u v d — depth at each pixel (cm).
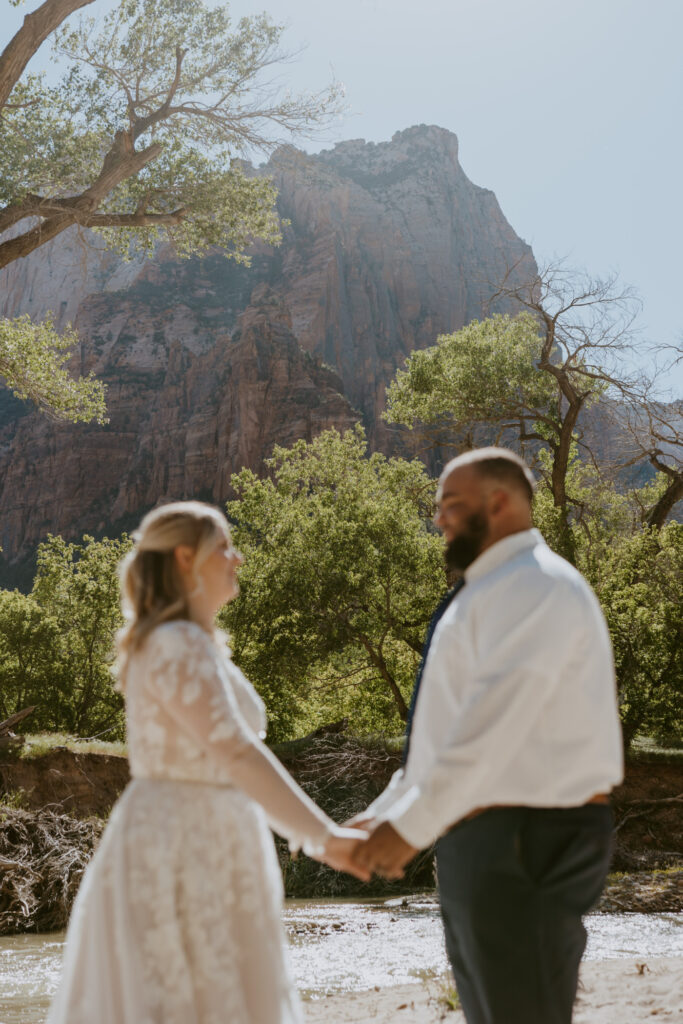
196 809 224
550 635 215
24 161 1950
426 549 2620
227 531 259
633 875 1340
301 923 1148
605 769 220
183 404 13650
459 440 3394
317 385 12594
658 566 2406
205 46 2014
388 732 2884
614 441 3092
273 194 2186
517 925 212
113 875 222
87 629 3334
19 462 14700
